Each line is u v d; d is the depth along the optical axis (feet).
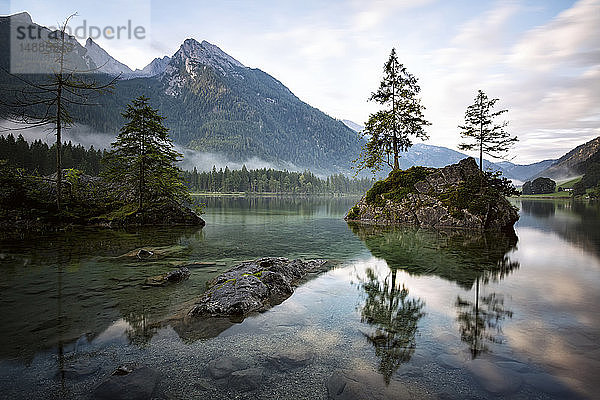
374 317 26.07
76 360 18.51
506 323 24.81
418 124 128.98
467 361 18.76
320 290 34.06
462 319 25.71
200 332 22.68
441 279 38.65
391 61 132.05
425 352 19.89
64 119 78.64
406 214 108.06
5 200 73.67
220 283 32.32
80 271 39.22
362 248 60.23
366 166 135.23
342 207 215.51
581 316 26.40
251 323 24.50
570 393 15.51
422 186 112.68
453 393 15.48
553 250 59.72
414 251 57.47
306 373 17.30
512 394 15.42
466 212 97.40
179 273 36.73
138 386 15.71
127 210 91.25
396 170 125.39
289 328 23.62
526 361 18.80
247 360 18.70
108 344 20.63
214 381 16.40
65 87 75.82
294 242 66.03
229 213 148.87
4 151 269.85
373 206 118.01
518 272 42.22
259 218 123.75
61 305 27.73
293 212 160.15
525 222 125.18
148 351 19.75
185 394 15.24
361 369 17.76
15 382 16.21
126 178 94.43
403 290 33.94
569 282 37.42
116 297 30.09
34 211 75.31
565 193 524.52
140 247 55.83
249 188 596.29
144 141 90.94
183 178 100.07
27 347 20.08
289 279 37.60
